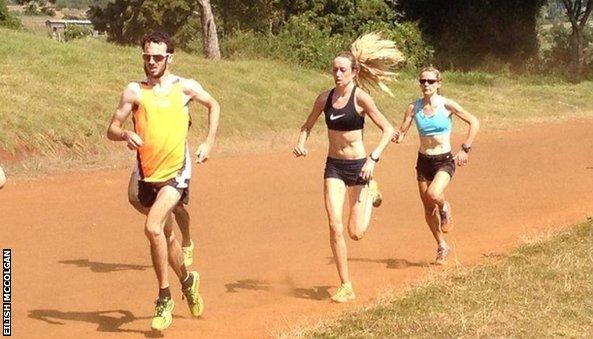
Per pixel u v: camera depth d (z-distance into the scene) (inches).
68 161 701.3
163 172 303.1
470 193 607.2
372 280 378.9
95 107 821.9
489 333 293.4
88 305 336.2
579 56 2010.3
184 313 329.4
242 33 1507.1
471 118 414.9
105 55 1038.4
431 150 416.2
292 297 352.8
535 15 1980.8
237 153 799.7
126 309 332.5
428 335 291.4
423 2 1899.6
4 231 462.0
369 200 355.3
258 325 314.2
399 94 1171.9
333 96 350.3
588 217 500.4
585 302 327.6
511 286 346.0
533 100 1322.6
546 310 316.2
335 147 350.9
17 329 304.7
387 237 469.1
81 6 3250.5
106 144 763.4
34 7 1882.4
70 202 549.6
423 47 1737.2
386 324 302.5
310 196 588.4
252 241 453.4
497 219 515.5
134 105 303.3
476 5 1909.4
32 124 723.4
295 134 925.2
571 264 380.5
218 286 368.2
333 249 345.7
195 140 836.0
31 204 540.1
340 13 1619.1
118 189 600.7
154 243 296.7
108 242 443.5
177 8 1646.2
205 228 483.5
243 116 943.0
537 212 538.0
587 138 978.7
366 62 363.9
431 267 400.2
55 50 983.6
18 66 885.2
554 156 818.2
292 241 454.6
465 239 461.1
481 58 1893.5
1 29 1061.1
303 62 1407.5
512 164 759.1
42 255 413.4
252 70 1139.3
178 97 305.1
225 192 599.5
